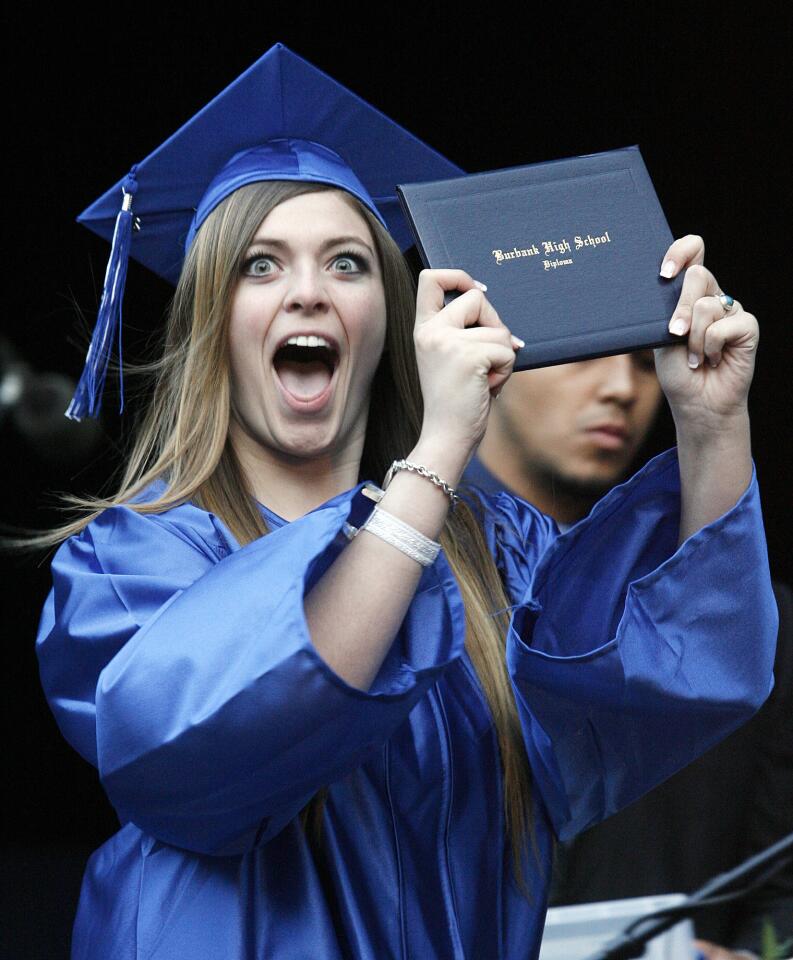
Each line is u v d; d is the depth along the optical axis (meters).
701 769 6.97
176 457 4.85
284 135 5.37
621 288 4.56
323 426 4.89
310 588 4.19
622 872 6.89
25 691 14.20
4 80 12.38
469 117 11.15
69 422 12.33
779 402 9.24
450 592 4.36
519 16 10.80
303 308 4.79
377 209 5.75
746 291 9.53
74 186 12.86
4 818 13.94
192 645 4.05
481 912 4.70
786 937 6.71
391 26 11.25
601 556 4.88
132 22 12.05
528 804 4.90
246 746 3.96
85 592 4.59
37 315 13.02
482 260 4.54
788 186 9.73
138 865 4.56
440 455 4.20
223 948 4.32
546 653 4.79
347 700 3.94
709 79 10.17
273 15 11.70
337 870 4.51
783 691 7.01
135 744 4.05
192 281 5.03
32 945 11.92
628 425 7.38
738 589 4.70
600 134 10.73
